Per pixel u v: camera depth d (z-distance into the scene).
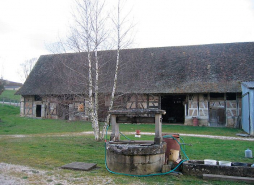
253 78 18.52
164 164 5.89
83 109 16.70
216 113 19.59
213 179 5.36
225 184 5.05
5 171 5.52
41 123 19.94
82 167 5.96
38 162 6.54
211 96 19.91
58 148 8.75
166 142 6.45
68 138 11.71
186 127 18.84
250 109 15.41
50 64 25.66
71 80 11.29
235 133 16.17
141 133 15.12
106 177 5.29
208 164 5.79
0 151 7.99
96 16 10.55
